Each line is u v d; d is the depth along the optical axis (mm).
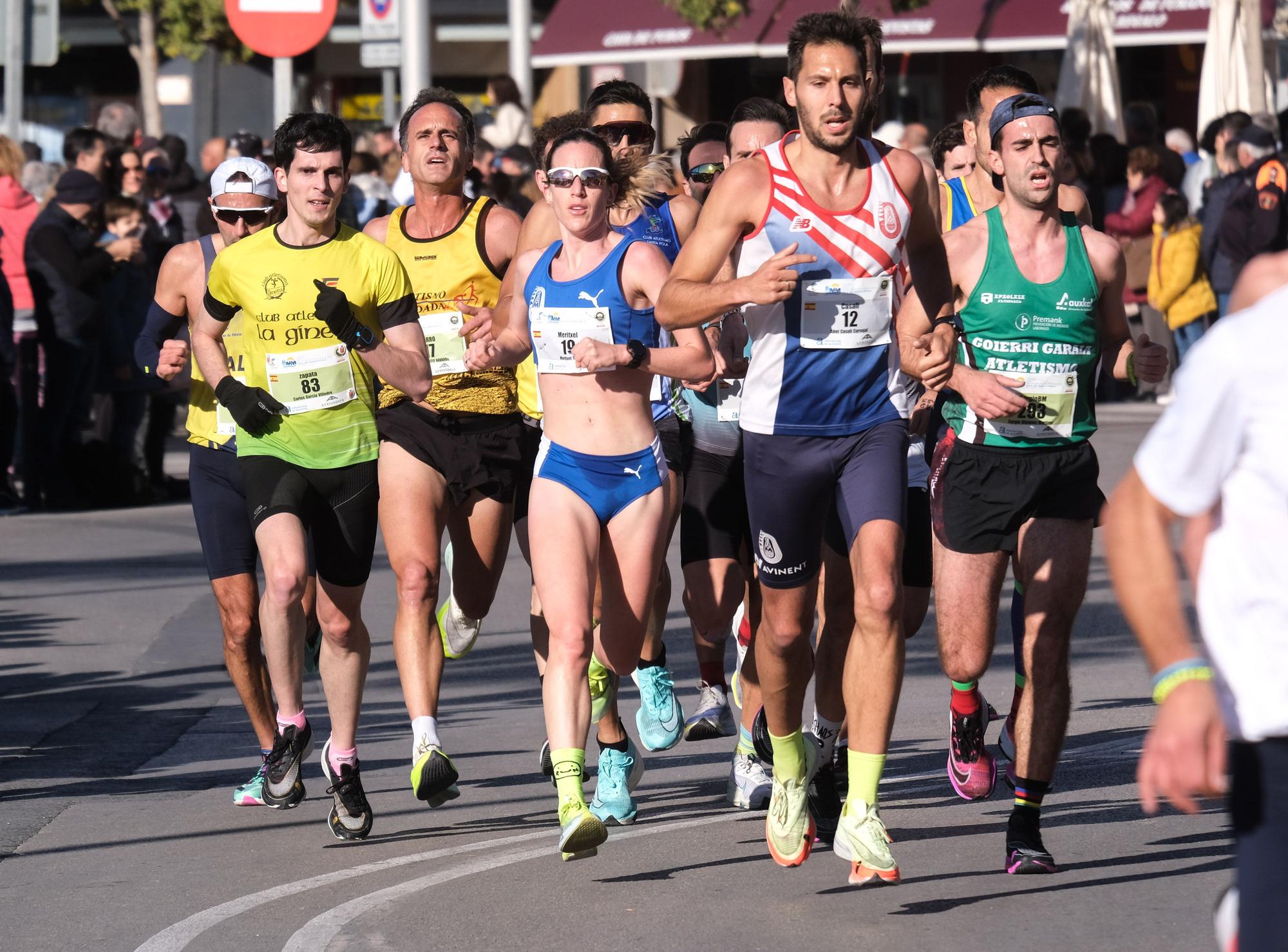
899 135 52250
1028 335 20656
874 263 19297
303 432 22750
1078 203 23547
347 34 111250
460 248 24562
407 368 22344
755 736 23344
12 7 45094
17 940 18547
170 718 30219
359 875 20750
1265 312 10969
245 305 22734
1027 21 89562
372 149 68062
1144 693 29844
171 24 102375
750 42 94500
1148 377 21578
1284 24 85750
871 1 92750
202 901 19812
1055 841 21438
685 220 24875
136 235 52156
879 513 19109
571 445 20766
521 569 44719
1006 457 20766
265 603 22484
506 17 112312
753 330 19594
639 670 25797
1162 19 87125
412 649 22547
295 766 23531
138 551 46281
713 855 21266
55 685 32656
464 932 18344
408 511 23297
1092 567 42438
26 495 52625
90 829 23219
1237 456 11094
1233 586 11086
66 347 50906
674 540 47562
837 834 19031
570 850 19656
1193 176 68000
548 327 20891
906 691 30859
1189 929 17891
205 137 110812
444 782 22156
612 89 26344
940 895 19344
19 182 50219
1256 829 10945
